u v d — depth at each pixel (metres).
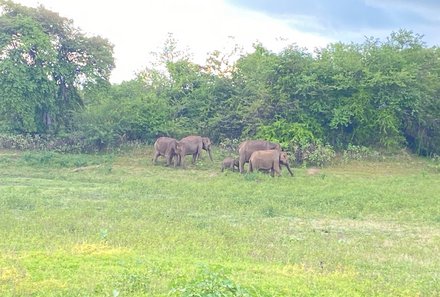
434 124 31.25
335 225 15.16
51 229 13.00
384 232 14.43
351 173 26.28
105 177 23.62
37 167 26.48
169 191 19.81
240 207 17.17
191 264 10.12
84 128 30.70
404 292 8.96
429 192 20.02
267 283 8.95
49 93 30.75
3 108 29.77
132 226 13.53
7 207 15.96
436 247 12.75
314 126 29.66
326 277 9.77
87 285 8.59
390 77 29.16
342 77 29.42
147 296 8.12
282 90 30.03
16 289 8.39
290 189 20.34
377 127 29.91
